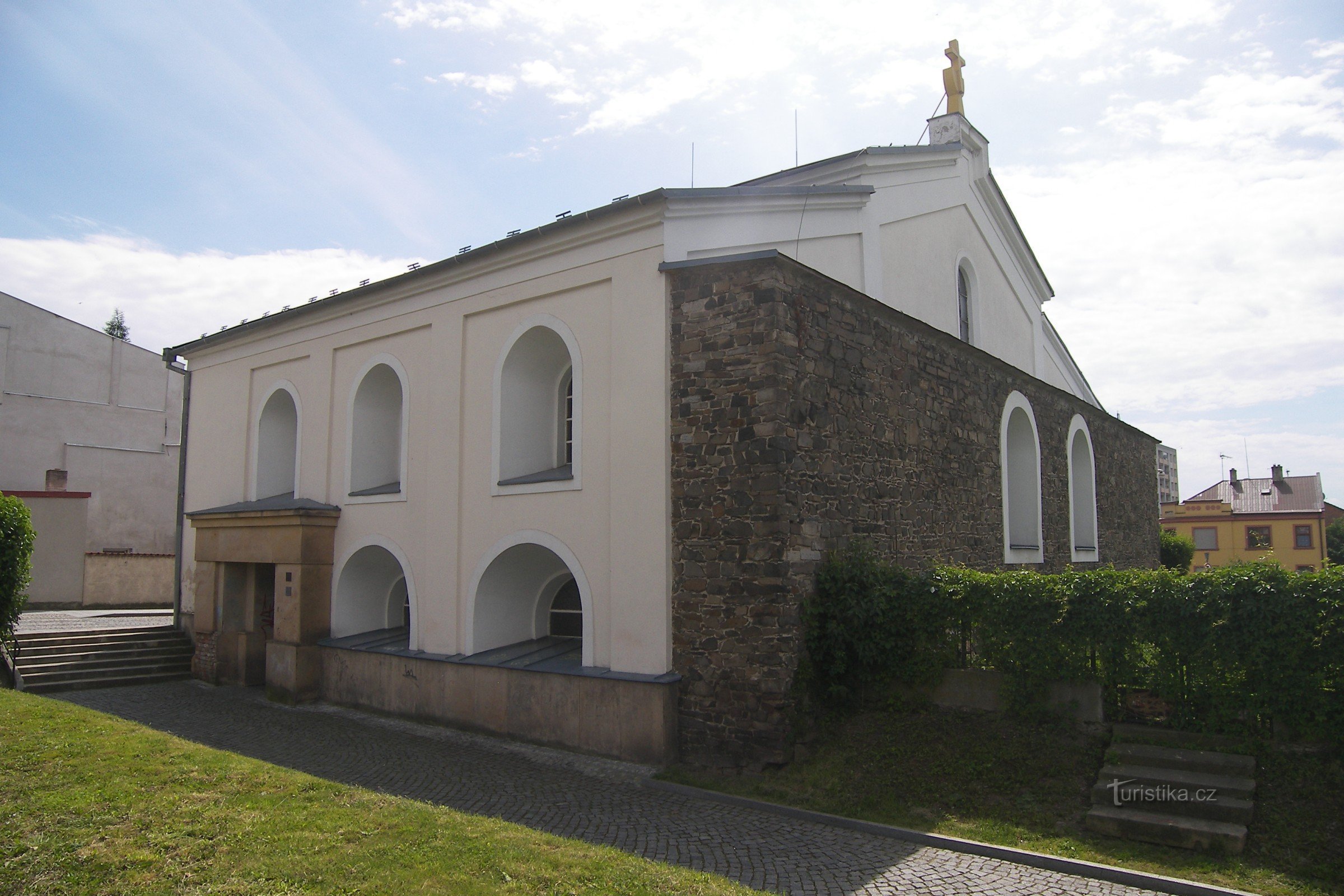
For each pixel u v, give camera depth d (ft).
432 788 30.66
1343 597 24.09
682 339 34.01
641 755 32.71
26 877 17.72
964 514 45.57
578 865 19.47
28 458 87.40
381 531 45.98
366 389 49.29
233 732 40.47
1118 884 21.65
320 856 19.01
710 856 23.76
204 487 60.23
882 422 38.60
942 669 31.37
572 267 37.99
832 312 35.58
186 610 60.80
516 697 37.29
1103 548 67.56
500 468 40.42
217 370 60.29
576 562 36.42
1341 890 20.22
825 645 32.30
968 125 55.21
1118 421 72.64
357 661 45.34
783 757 30.04
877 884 21.84
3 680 50.93
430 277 44.09
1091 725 28.19
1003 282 60.80
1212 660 26.14
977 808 26.04
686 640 32.65
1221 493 186.19
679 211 34.99
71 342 91.04
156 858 18.66
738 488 31.96
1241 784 23.95
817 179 45.83
